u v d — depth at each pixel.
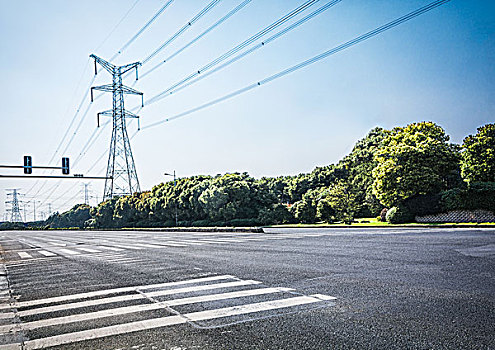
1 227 157.88
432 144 40.50
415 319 5.13
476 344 4.21
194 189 66.06
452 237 17.02
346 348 4.23
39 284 9.86
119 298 7.41
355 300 6.30
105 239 35.88
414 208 39.41
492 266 8.89
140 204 79.38
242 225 58.53
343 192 46.75
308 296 6.76
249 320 5.46
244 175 70.56
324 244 16.67
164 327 5.32
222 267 10.99
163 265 12.21
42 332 5.39
